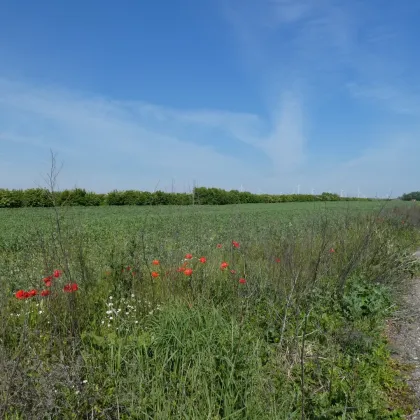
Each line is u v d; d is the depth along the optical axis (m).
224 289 5.68
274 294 5.78
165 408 3.19
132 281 5.31
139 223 17.83
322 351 4.67
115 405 3.34
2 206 34.22
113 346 3.94
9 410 3.06
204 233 12.35
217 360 3.85
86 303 4.74
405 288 7.57
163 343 4.02
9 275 6.22
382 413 3.66
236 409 3.42
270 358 4.28
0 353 3.38
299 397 3.78
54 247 5.46
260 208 38.56
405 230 14.95
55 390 3.29
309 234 9.16
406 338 5.51
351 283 6.75
